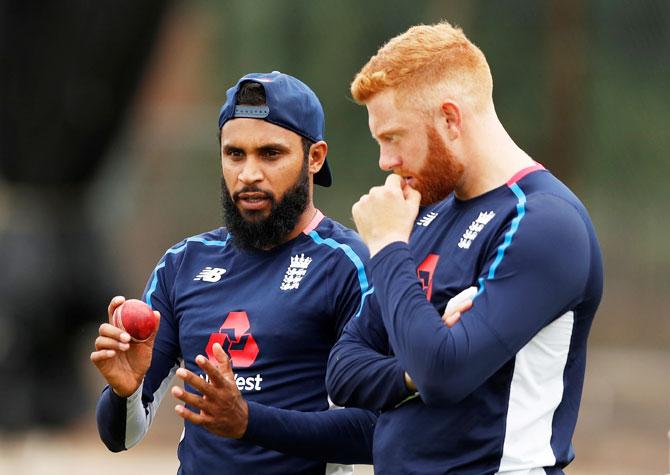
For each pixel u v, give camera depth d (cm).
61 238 3172
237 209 1418
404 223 1241
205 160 7394
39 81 3044
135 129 5825
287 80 1427
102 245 3275
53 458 4109
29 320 3120
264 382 1396
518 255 1177
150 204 7300
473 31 6462
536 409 1200
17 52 3009
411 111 1244
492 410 1192
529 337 1173
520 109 6372
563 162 5841
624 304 7019
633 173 6906
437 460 1205
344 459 1366
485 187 1250
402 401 1237
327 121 6875
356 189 6969
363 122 6881
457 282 1228
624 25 6438
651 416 4981
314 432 1345
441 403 1170
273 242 1421
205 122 7362
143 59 3145
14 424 3262
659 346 6756
